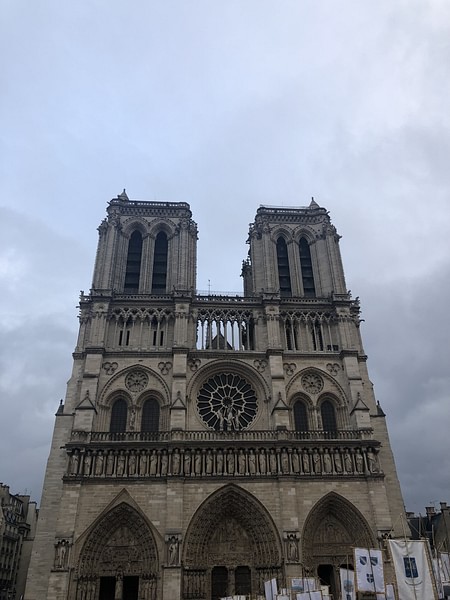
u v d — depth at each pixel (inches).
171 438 2488.9
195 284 3184.1
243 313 3026.6
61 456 2529.5
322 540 2388.0
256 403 2773.1
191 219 3417.8
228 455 2469.2
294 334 3004.4
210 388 2807.6
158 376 2746.1
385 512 2386.8
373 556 1315.2
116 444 2447.1
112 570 2252.7
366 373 2903.5
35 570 2253.9
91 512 2299.5
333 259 3257.9
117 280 3095.5
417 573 1206.9
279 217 3489.2
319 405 2765.7
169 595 2123.5
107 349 2797.7
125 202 3403.1
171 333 2918.3
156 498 2351.1
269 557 2285.9
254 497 2384.4
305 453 2508.6
